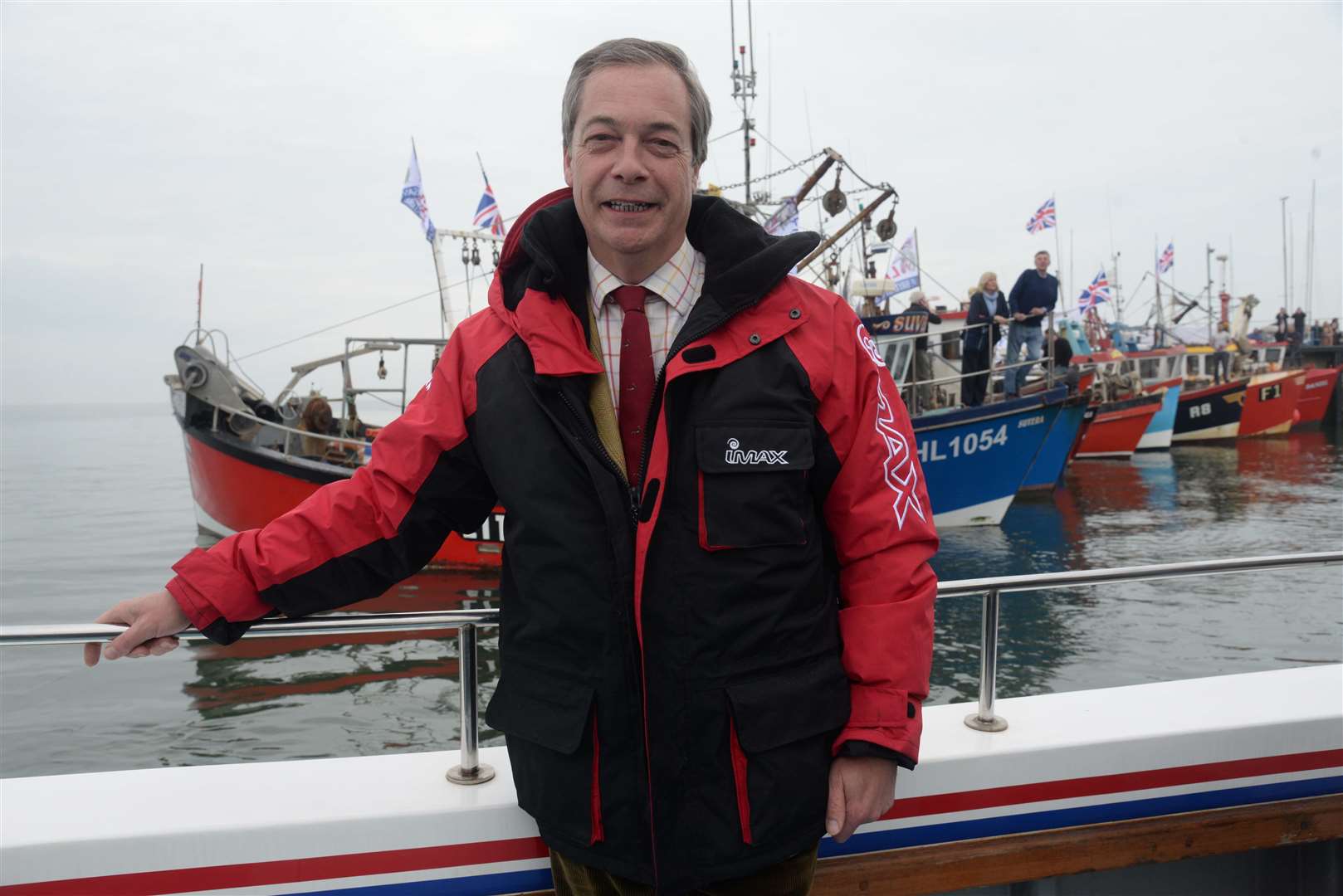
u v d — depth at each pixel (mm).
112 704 7035
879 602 1279
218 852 1578
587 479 1273
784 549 1255
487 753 1848
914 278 18453
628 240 1293
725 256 1298
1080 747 1849
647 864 1306
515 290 1381
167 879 1568
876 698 1267
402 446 1365
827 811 1298
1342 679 2152
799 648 1280
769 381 1257
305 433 11633
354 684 7371
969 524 14891
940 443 14281
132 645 1330
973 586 1826
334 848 1608
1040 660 7992
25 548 15625
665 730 1266
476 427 1349
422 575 10570
